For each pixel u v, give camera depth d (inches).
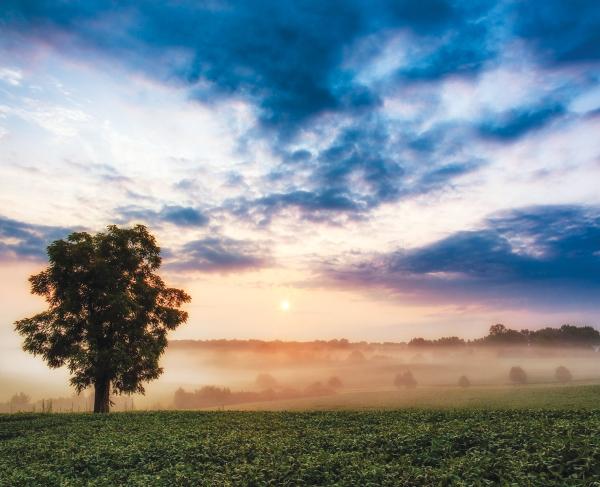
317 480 522.0
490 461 517.7
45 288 1572.3
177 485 538.3
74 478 617.0
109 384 1599.4
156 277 1760.6
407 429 770.8
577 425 668.1
